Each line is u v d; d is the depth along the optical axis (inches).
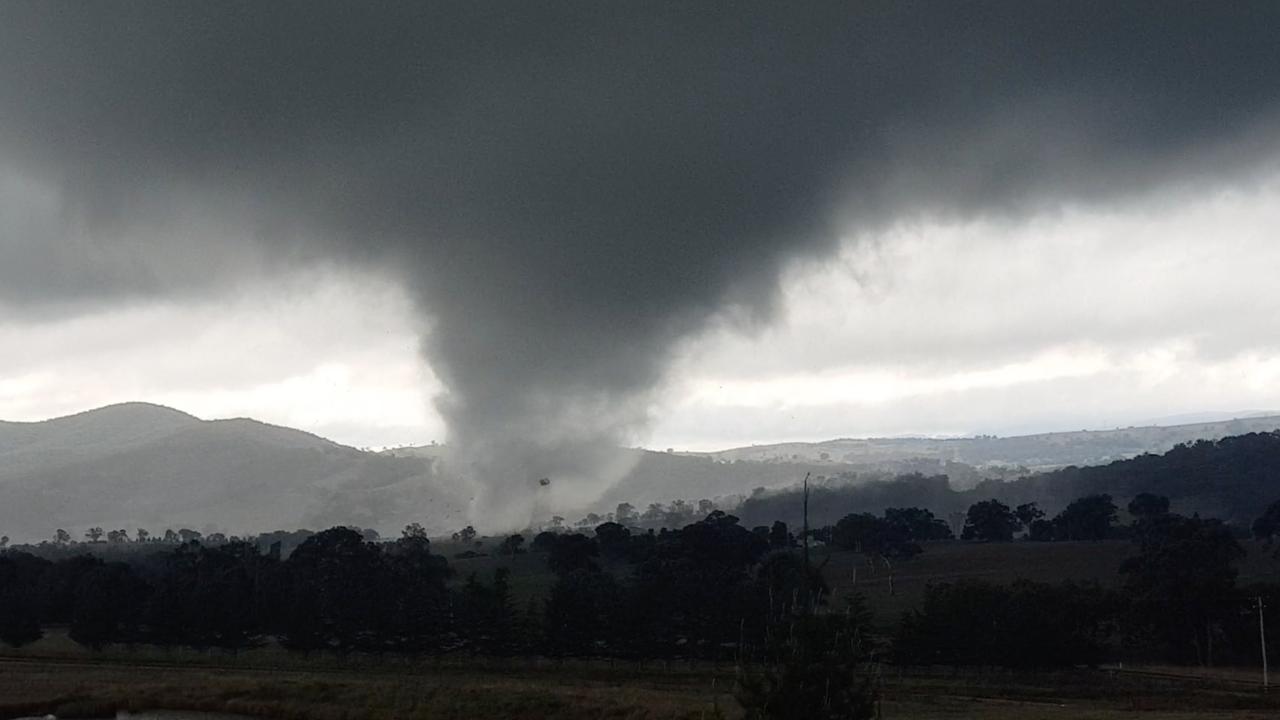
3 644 4906.5
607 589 4820.4
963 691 3476.9
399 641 4515.3
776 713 1401.3
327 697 3011.8
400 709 2805.1
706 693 3137.3
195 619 4672.7
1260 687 3560.5
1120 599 4466.0
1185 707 3026.6
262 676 3644.2
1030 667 4015.8
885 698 3255.4
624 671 4128.9
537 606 5344.5
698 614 4434.1
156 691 3115.2
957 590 4313.5
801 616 1483.8
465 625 4503.0
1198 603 4399.6
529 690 2989.7
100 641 4677.7
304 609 4591.5
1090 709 2967.5
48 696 3031.5
